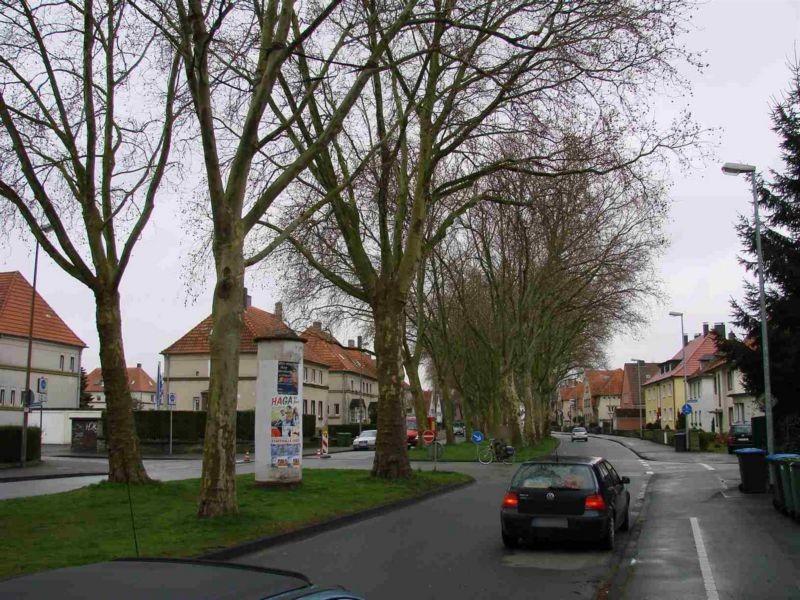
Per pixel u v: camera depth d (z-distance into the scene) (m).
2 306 52.12
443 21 14.86
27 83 16.95
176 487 16.55
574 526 11.20
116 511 13.34
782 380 22.44
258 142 13.07
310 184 21.78
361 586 8.85
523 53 17.64
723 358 23.89
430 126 20.91
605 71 17.94
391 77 21.08
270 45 13.27
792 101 23.88
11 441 30.58
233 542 11.07
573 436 77.81
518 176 27.55
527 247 39.00
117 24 17.14
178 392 59.00
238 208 13.00
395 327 20.86
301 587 2.99
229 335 12.76
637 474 26.97
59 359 56.59
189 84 12.45
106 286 16.86
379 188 21.72
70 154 17.06
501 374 42.44
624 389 120.50
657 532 13.34
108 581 2.79
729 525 13.80
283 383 18.00
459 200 31.58
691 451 45.34
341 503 15.91
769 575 9.45
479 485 22.84
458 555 11.05
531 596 8.43
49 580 2.81
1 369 50.19
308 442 56.09
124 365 16.95
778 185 23.64
